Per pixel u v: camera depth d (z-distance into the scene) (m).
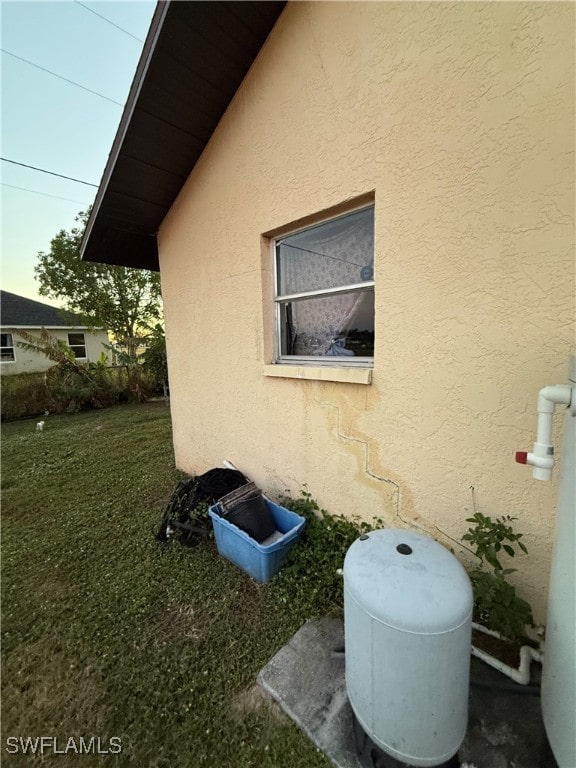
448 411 1.93
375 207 2.10
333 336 2.71
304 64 2.33
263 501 2.79
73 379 10.70
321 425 2.65
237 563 2.52
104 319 14.69
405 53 1.85
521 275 1.61
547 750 1.27
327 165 2.31
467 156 1.71
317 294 2.67
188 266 3.77
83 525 3.33
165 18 2.17
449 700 1.13
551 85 1.44
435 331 1.93
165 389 12.54
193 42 2.34
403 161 1.94
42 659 1.89
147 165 3.20
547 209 1.51
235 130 2.90
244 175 2.92
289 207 2.59
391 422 2.20
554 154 1.46
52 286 14.49
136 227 4.08
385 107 1.97
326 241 2.66
